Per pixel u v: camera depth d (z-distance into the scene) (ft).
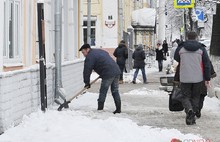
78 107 47.19
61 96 48.32
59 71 48.70
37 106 41.06
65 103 43.52
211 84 55.26
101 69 43.75
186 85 38.83
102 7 113.70
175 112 45.11
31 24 43.83
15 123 35.58
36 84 40.86
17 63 40.19
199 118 41.52
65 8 60.54
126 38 111.86
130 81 86.74
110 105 49.24
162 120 40.40
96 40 113.91
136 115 43.04
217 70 55.16
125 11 138.10
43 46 39.65
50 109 43.78
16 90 35.81
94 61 43.24
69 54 60.85
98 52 43.62
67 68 55.21
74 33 66.33
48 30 50.83
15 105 35.60
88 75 43.16
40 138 30.78
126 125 34.37
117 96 43.96
